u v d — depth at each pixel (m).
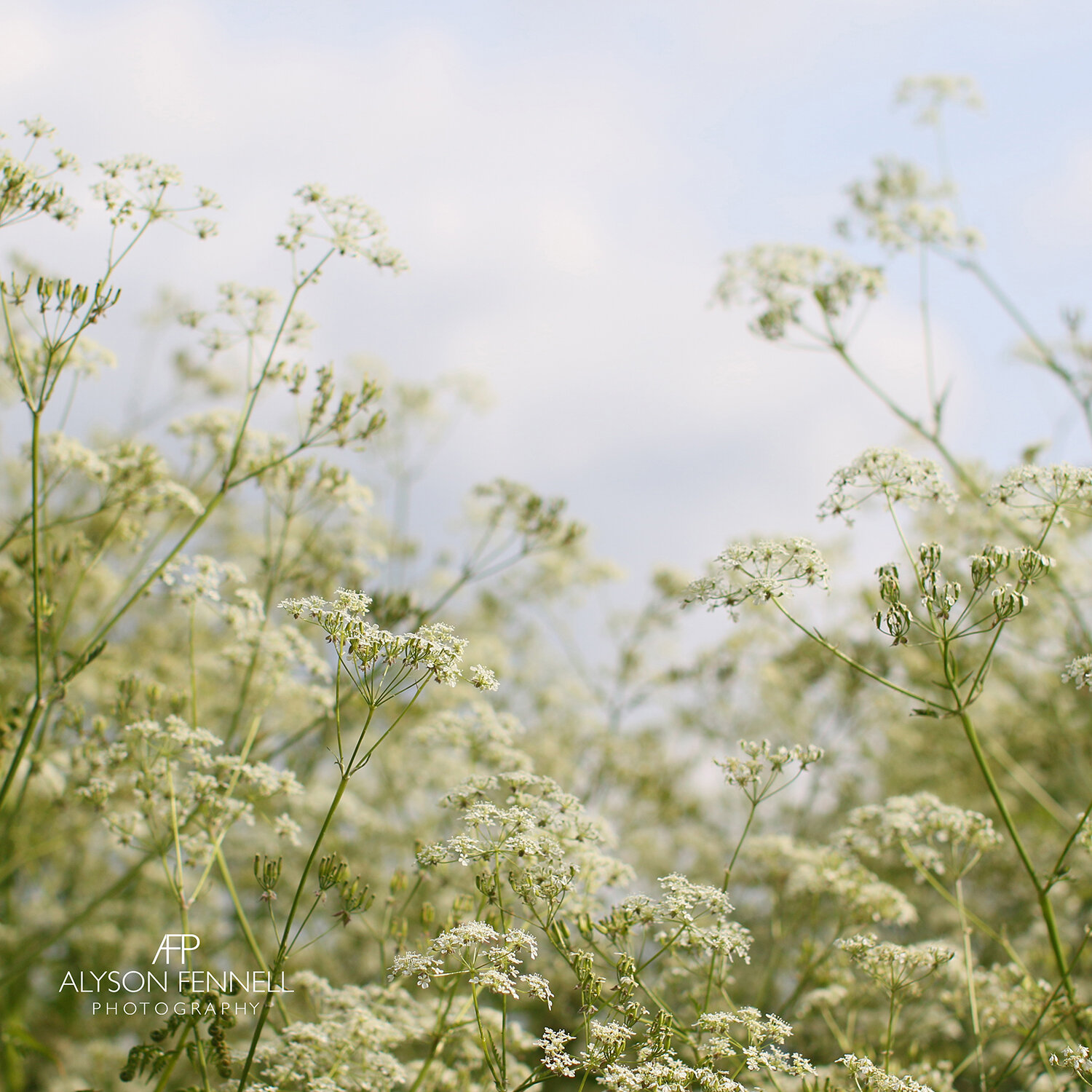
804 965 0.89
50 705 0.87
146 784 0.86
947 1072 0.86
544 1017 0.96
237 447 0.89
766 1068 0.82
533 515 1.00
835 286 1.02
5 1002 0.94
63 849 1.02
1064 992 0.86
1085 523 1.02
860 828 0.91
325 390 0.89
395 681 0.79
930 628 0.82
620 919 0.81
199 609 0.96
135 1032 1.02
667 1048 0.79
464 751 0.99
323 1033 0.83
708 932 0.81
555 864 0.81
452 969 0.83
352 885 0.79
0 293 0.82
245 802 0.86
